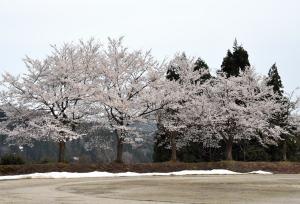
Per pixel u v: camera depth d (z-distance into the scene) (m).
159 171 31.94
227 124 36.44
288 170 34.44
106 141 35.16
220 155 42.50
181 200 13.51
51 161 34.00
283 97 41.34
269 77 41.19
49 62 32.66
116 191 16.73
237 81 38.28
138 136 33.81
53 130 29.86
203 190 17.19
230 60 42.22
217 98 37.69
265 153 41.25
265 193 15.93
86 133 33.53
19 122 31.95
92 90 32.09
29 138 31.41
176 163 33.56
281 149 42.84
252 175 29.62
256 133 39.12
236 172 32.19
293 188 18.25
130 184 20.58
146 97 32.97
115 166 31.25
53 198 14.04
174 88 35.66
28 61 32.19
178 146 39.53
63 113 31.83
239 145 42.06
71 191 16.80
